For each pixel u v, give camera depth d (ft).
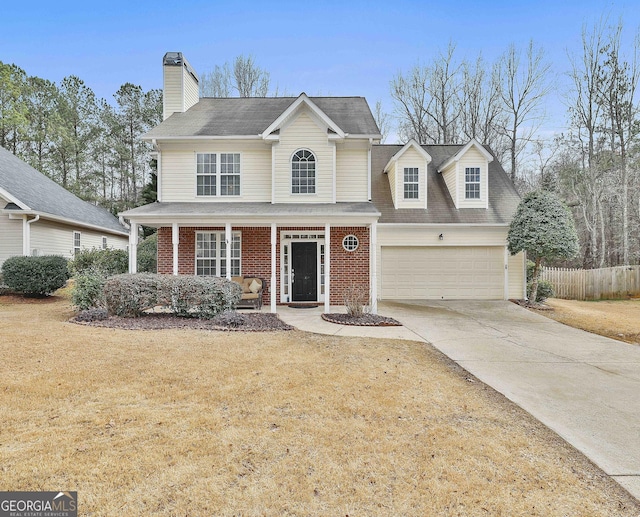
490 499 9.52
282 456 11.19
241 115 48.67
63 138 106.11
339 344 25.16
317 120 42.47
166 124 45.60
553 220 41.73
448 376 19.56
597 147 78.38
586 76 76.69
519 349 25.94
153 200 73.77
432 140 94.68
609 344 28.07
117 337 24.66
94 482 9.73
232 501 9.18
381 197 50.08
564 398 16.92
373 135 42.50
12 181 52.70
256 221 37.68
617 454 11.98
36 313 34.58
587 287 56.49
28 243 49.37
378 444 12.05
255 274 44.14
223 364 19.67
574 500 9.59
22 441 11.59
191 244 43.83
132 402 14.74
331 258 44.32
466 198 48.80
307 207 40.60
